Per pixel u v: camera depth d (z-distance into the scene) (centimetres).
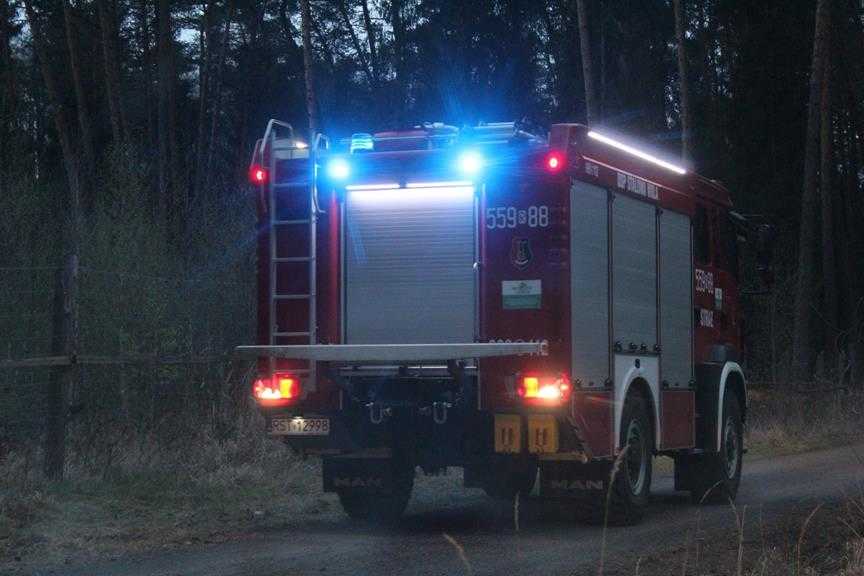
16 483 1462
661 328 1572
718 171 4850
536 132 1428
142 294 1836
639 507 1464
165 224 2323
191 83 6247
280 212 1419
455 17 5272
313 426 1402
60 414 1554
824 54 3950
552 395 1312
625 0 5525
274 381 1406
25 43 5516
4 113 3453
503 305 1346
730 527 1401
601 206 1415
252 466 1773
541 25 5541
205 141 5875
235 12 5828
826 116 4541
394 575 1092
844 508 1508
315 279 1403
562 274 1331
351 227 1405
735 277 1878
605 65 5494
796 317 3553
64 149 4303
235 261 2147
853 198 5691
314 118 3912
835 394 3225
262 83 5944
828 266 4603
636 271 1500
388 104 5622
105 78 5428
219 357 1794
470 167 1362
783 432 2853
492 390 1336
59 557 1191
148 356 1683
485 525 1443
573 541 1302
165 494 1555
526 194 1346
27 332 1681
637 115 5406
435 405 1349
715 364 1705
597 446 1372
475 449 1376
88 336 1747
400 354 1333
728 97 5444
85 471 1590
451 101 5272
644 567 1120
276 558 1186
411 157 1383
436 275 1377
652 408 1530
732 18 5362
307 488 1705
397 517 1480
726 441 1733
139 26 5744
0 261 2059
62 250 2127
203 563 1159
